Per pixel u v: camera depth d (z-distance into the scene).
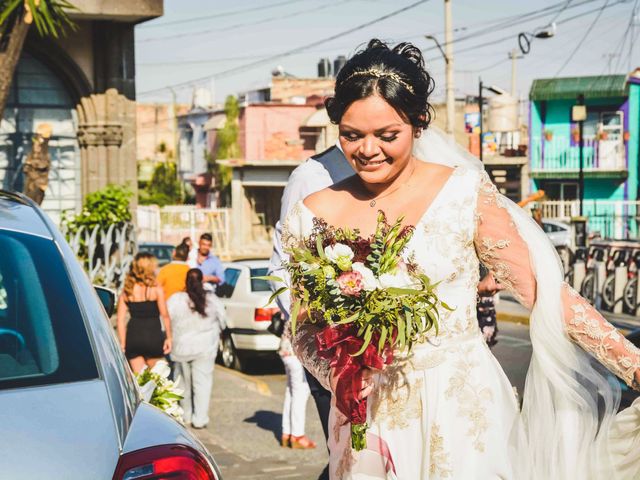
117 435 2.59
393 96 2.97
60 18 14.99
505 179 43.81
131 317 9.42
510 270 3.11
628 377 3.05
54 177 16.28
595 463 3.22
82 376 2.78
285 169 42.62
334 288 2.92
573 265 19.12
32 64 15.95
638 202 39.53
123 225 15.62
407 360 3.07
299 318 3.24
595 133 43.69
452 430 3.04
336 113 3.10
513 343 14.12
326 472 6.20
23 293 3.04
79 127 16.17
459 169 3.17
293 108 44.19
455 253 3.09
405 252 3.06
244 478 7.43
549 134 43.88
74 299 3.09
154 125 66.06
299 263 3.04
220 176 46.88
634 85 43.16
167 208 45.19
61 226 15.47
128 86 16.30
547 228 31.31
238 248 41.97
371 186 3.19
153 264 9.45
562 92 43.19
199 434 9.13
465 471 3.04
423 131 3.55
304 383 8.53
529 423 3.23
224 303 13.47
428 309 2.93
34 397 2.62
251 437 9.00
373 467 3.11
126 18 15.60
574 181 44.06
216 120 48.09
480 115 34.59
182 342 9.25
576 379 3.19
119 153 16.31
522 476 3.19
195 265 13.77
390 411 3.09
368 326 2.89
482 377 3.11
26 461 2.38
